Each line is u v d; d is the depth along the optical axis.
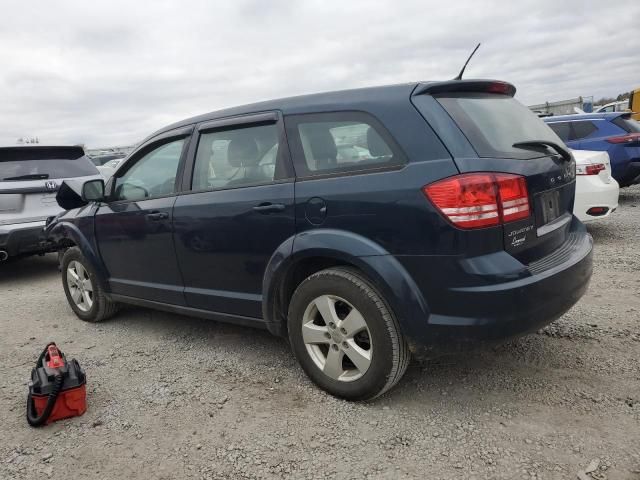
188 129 3.86
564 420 2.75
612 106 23.16
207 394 3.30
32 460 2.70
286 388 3.30
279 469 2.51
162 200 3.90
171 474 2.52
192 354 3.97
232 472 2.51
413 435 2.71
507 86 3.32
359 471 2.46
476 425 2.76
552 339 3.77
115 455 2.70
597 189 6.27
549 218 3.01
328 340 3.06
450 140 2.66
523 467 2.40
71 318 5.15
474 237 2.54
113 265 4.48
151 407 3.18
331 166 3.01
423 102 2.79
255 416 3.00
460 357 3.55
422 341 2.73
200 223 3.59
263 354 3.88
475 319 2.58
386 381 2.86
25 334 4.73
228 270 3.52
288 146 3.20
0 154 6.77
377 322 2.81
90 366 3.87
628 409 2.81
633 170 8.52
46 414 2.95
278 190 3.17
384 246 2.76
